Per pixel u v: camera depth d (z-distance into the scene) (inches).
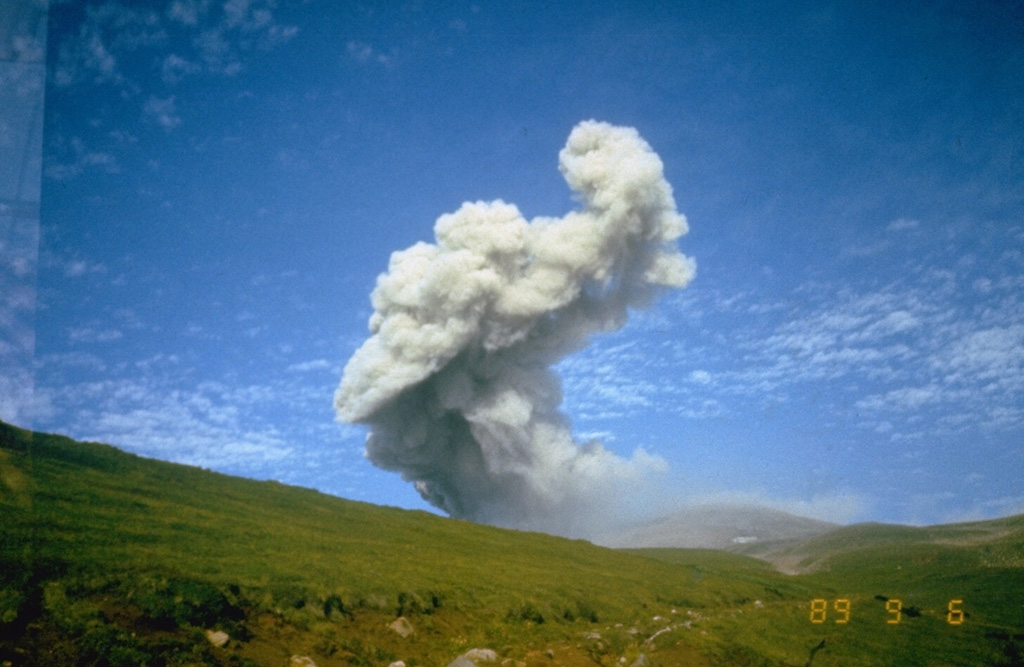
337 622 845.8
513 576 1457.9
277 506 1595.7
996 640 1210.0
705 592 1823.3
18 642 514.6
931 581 2025.1
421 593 1043.9
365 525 1684.3
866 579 2247.8
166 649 585.9
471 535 1947.6
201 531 1084.5
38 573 618.2
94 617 577.9
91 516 979.9
